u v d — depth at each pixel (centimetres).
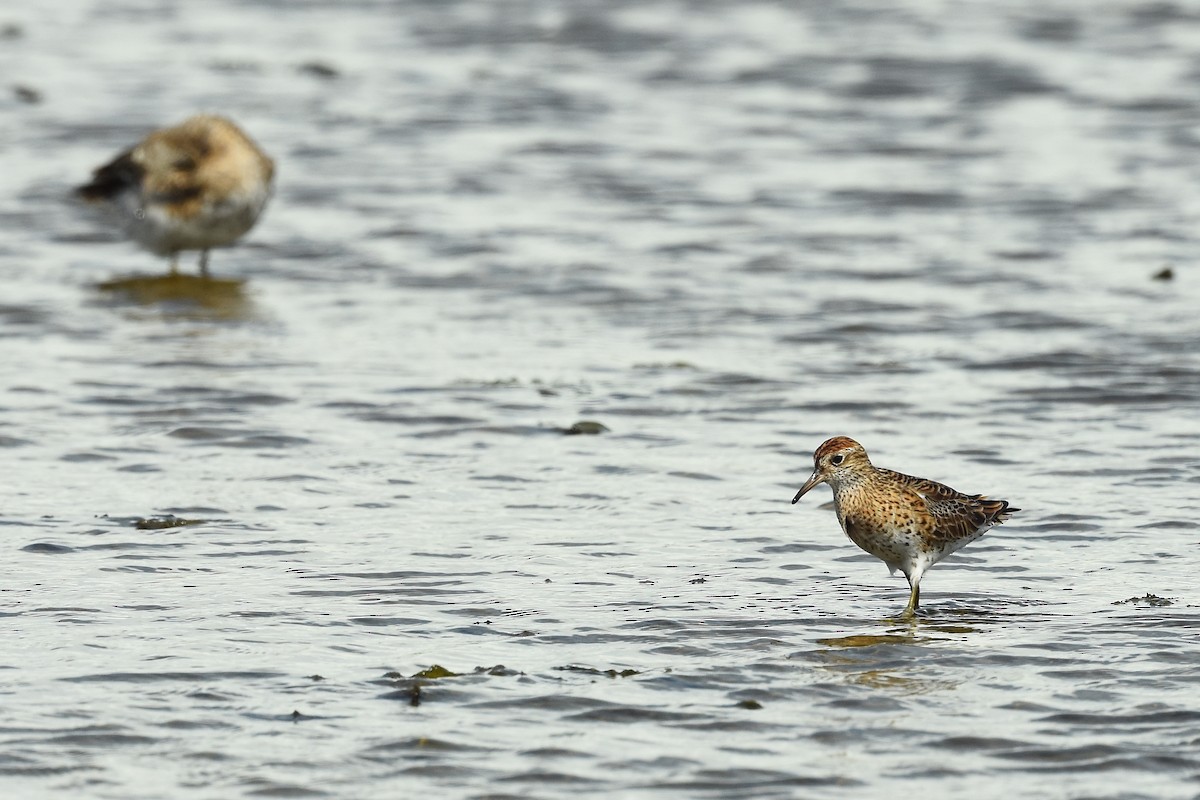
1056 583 1276
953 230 2588
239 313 2173
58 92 3541
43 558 1315
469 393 1819
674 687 1060
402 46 4072
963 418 1728
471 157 3055
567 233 2564
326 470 1562
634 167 2992
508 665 1096
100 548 1341
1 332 2062
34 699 1030
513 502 1479
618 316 2150
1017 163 3017
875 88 3628
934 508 1233
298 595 1234
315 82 3688
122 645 1124
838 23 4300
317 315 2162
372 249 2488
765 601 1236
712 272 2355
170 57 3928
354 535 1384
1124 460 1584
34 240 2533
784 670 1091
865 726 1002
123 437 1655
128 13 4466
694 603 1227
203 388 1828
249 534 1383
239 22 4356
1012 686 1062
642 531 1404
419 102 3500
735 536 1395
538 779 928
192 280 2336
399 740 975
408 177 2916
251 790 914
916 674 1084
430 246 2497
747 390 1836
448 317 2145
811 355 1973
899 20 4306
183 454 1606
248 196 2338
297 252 2480
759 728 998
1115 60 3869
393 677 1071
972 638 1152
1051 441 1648
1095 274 2336
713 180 2906
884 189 2833
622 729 995
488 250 2467
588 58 3944
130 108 3412
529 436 1673
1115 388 1825
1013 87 3625
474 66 3853
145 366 1916
